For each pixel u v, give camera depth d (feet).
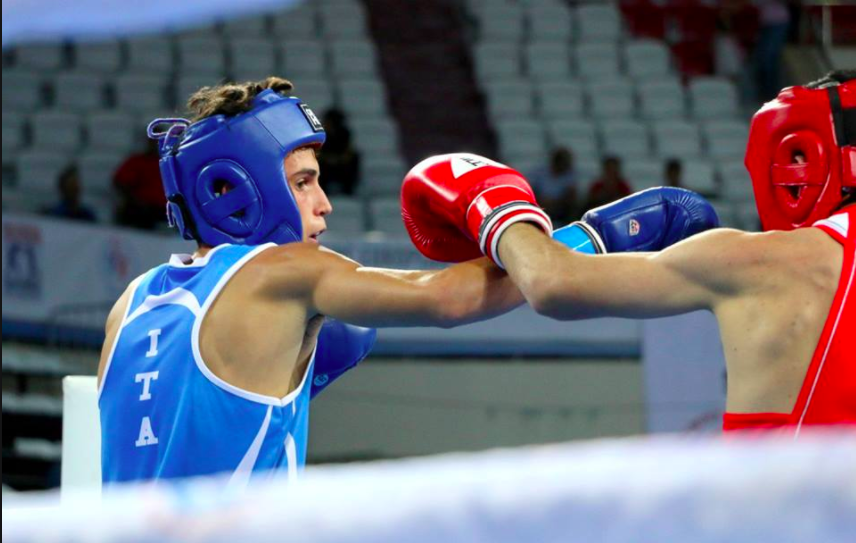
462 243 17.13
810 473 4.85
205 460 14.47
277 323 14.73
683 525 4.87
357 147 69.05
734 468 4.92
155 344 15.10
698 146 72.33
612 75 78.59
